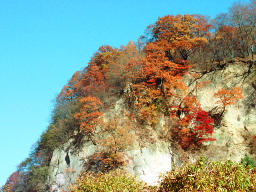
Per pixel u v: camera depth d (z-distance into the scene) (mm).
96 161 47844
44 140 62594
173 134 49406
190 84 55406
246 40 58188
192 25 64875
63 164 52688
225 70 54688
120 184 24859
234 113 49531
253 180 19484
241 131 47500
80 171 48500
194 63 59594
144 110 51469
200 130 47719
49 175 53281
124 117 52719
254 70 52969
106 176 26312
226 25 63406
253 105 49438
